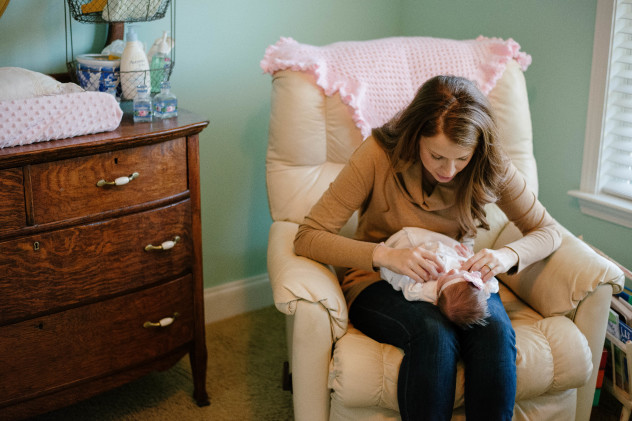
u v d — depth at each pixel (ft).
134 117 5.57
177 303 5.97
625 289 6.21
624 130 6.68
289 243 5.57
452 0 8.05
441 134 4.58
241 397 6.64
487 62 6.40
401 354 4.78
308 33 7.86
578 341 4.99
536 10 7.18
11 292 4.93
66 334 5.32
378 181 5.24
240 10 7.25
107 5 5.72
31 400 5.31
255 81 7.59
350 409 4.86
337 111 6.09
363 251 5.02
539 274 5.42
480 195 5.08
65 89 5.30
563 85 7.07
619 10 6.39
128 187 5.33
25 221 4.87
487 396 4.52
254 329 7.88
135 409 6.45
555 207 7.47
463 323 4.52
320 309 4.82
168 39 6.16
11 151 4.69
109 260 5.37
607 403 6.56
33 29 6.22
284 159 6.16
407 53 6.35
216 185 7.64
